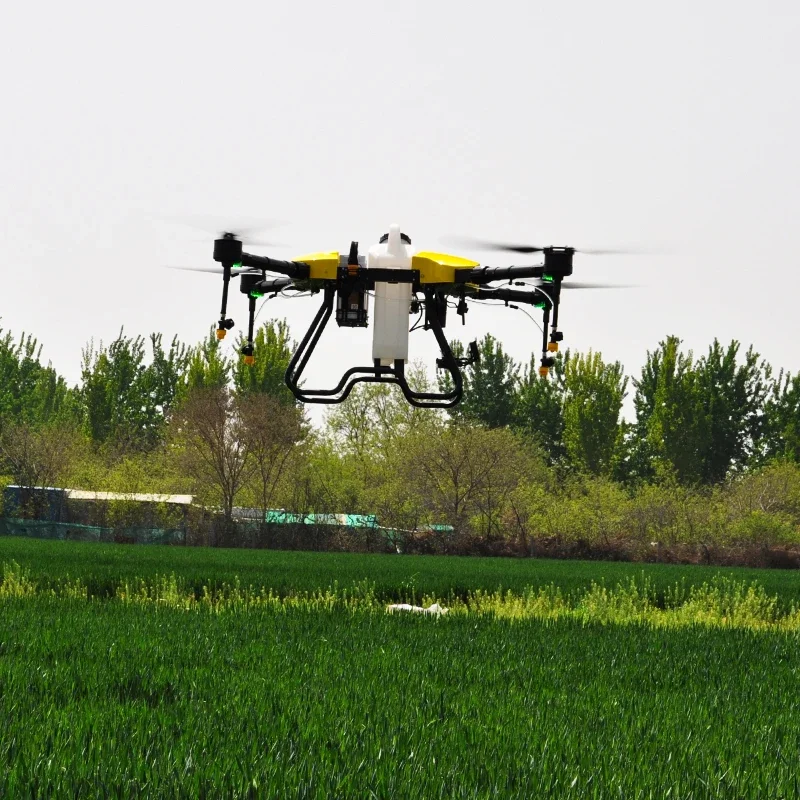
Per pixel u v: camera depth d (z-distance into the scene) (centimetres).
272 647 2866
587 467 14625
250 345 1794
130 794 1348
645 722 1995
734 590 5181
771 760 1738
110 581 5075
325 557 8338
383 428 13138
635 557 10612
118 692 2120
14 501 11919
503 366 16625
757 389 15438
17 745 1552
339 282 1697
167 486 12331
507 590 5281
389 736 1756
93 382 15625
